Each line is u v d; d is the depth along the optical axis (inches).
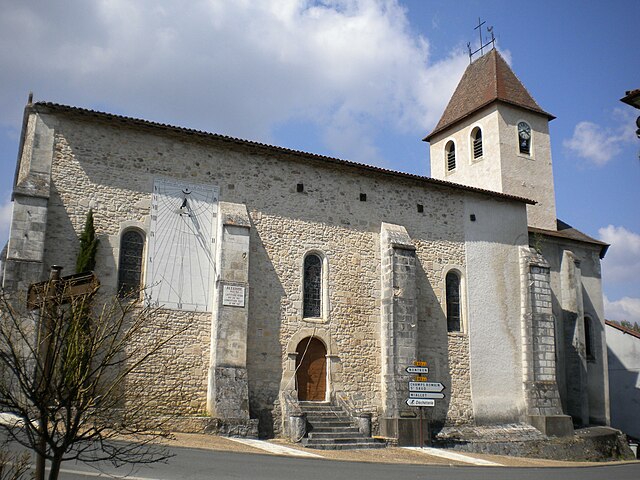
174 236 647.1
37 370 233.0
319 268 732.7
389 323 737.0
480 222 867.4
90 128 631.2
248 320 665.6
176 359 618.5
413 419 706.2
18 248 560.4
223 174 689.6
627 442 897.5
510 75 1142.3
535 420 817.5
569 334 948.0
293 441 617.6
